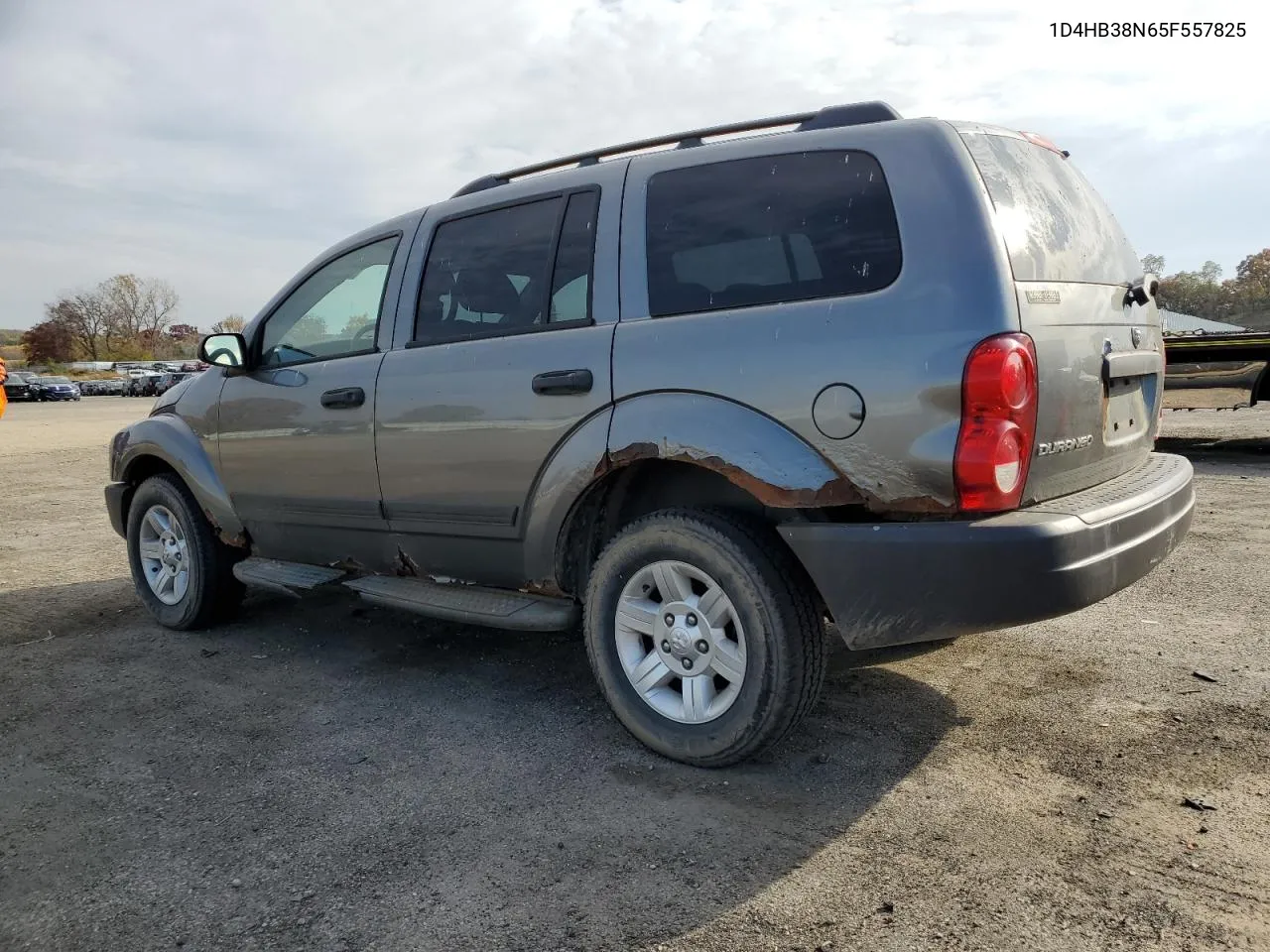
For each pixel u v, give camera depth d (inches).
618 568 123.0
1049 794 107.1
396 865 97.3
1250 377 365.1
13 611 206.8
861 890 89.8
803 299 109.7
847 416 103.6
